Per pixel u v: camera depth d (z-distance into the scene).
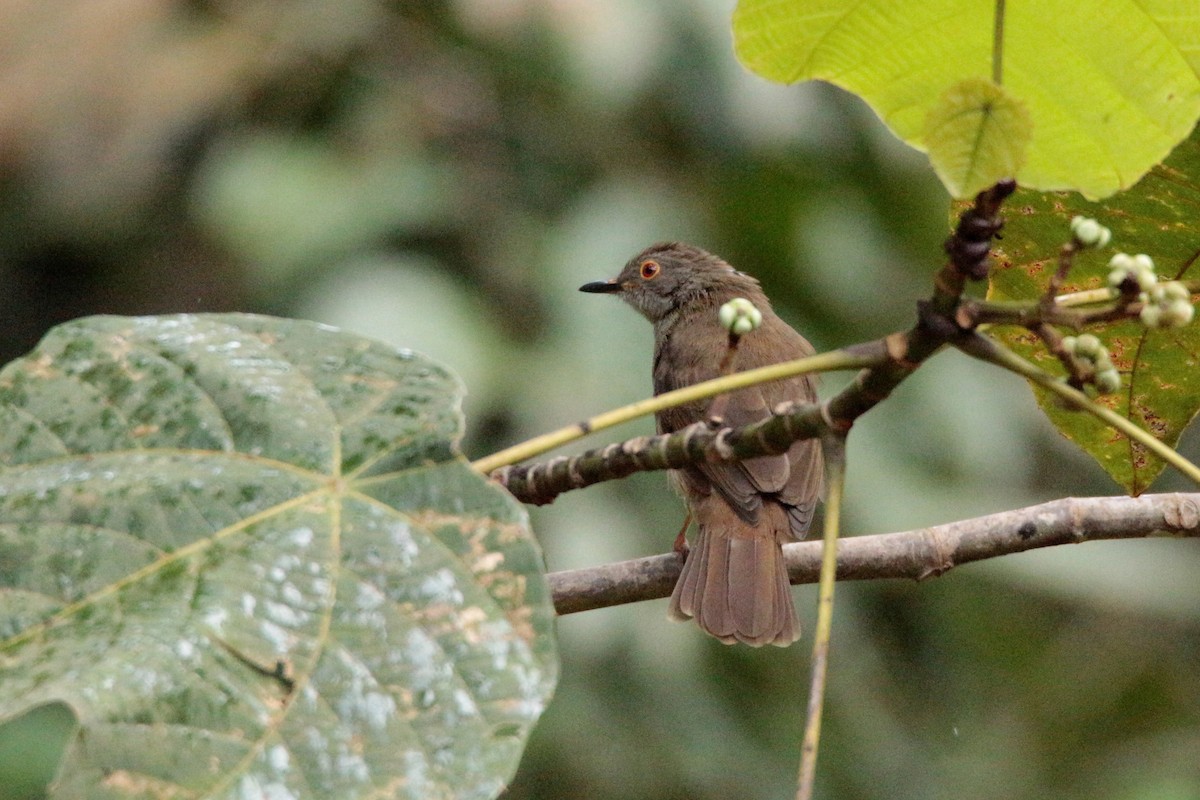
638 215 12.34
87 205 13.45
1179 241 5.70
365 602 4.07
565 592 7.55
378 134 12.74
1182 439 14.38
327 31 13.08
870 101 4.93
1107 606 13.75
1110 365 4.26
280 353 4.57
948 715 13.80
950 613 13.94
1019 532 6.63
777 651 13.16
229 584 4.07
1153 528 6.57
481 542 4.17
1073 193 5.59
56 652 3.96
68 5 12.82
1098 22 4.52
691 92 11.97
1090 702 14.25
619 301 12.03
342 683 3.96
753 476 8.64
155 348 4.57
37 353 4.57
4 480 4.34
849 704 13.18
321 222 12.17
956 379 12.57
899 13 4.64
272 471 4.29
